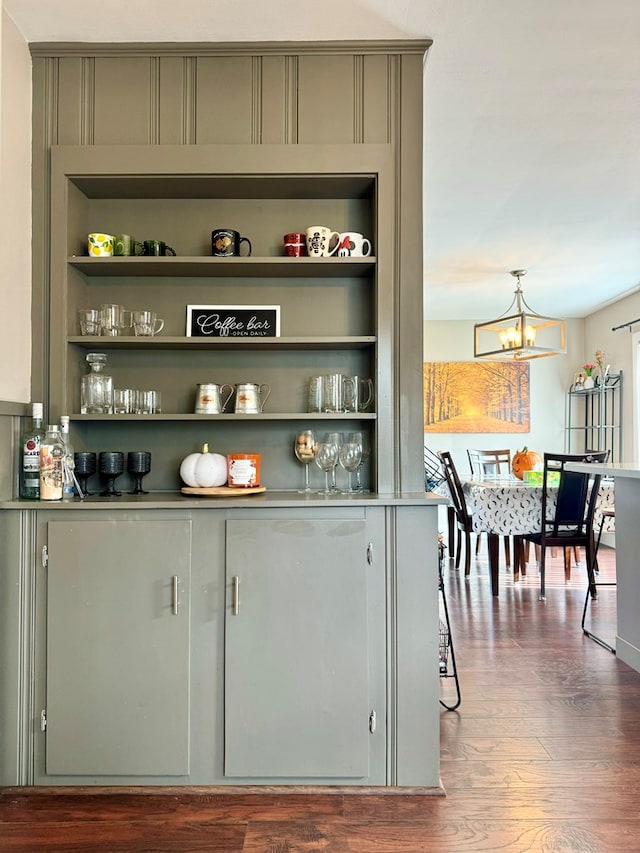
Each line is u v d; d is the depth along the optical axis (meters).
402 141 2.17
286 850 1.62
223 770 1.92
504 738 2.22
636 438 5.63
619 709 2.46
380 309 2.13
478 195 3.41
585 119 2.61
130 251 2.25
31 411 2.11
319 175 2.14
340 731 1.92
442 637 2.68
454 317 6.77
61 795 1.91
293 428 2.37
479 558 5.66
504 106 2.51
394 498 1.96
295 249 2.21
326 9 1.98
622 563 3.00
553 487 4.25
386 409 2.12
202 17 2.03
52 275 2.15
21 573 1.94
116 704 1.92
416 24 2.04
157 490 2.34
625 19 2.00
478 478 5.29
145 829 1.72
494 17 1.99
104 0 1.94
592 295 5.79
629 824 1.72
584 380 6.33
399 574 1.95
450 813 1.79
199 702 1.93
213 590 1.93
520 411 6.79
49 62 2.20
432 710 1.94
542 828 1.71
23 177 2.12
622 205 3.56
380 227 2.13
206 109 2.19
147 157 2.14
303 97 2.19
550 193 3.39
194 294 2.37
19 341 2.08
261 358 2.38
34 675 1.93
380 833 1.69
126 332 2.35
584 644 3.23
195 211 2.36
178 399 2.37
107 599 1.93
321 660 1.93
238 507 1.94
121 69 2.20
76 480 2.12
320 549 1.94
